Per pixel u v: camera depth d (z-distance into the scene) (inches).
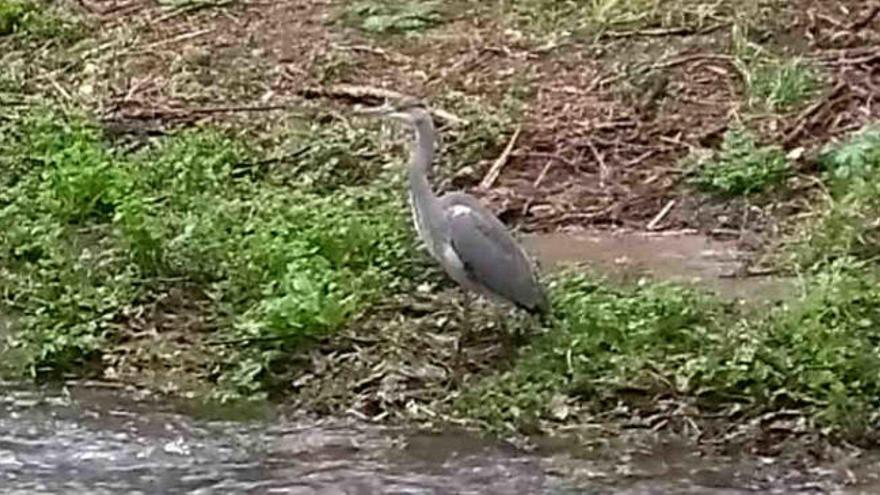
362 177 440.8
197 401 344.8
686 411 330.3
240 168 443.8
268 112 477.1
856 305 354.6
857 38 494.0
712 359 338.3
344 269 378.6
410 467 317.4
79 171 418.3
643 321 350.3
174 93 489.7
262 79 497.0
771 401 331.0
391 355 350.6
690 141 452.4
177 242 388.2
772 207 421.4
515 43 511.5
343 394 342.0
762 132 453.1
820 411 326.6
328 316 354.3
